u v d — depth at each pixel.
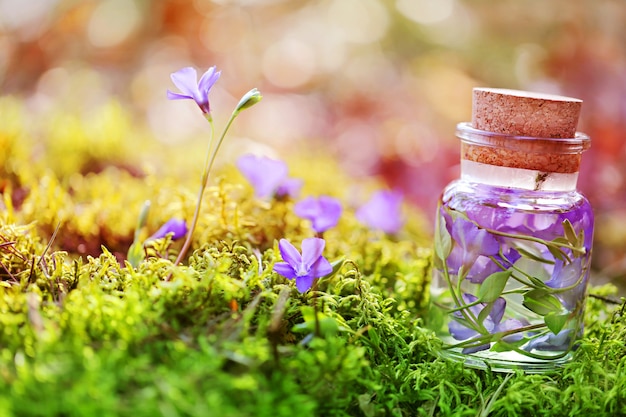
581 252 0.39
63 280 0.39
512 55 0.94
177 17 0.94
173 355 0.34
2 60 0.86
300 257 0.39
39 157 0.54
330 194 0.57
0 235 0.41
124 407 0.32
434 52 1.02
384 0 1.05
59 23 0.88
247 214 0.47
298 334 0.38
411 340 0.41
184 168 0.57
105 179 0.52
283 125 0.93
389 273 0.47
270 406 0.33
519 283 0.39
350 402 0.37
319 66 1.02
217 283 0.37
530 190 0.39
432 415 0.37
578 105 0.39
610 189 0.67
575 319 0.40
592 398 0.37
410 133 0.89
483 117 0.40
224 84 0.96
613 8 0.79
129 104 0.90
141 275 0.38
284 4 1.02
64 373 0.32
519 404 0.37
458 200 0.40
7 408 0.32
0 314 0.35
